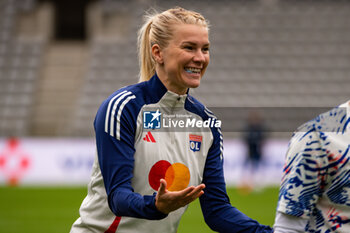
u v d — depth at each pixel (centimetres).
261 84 4209
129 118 568
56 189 2853
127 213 525
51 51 4575
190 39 563
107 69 4366
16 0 4784
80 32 5447
